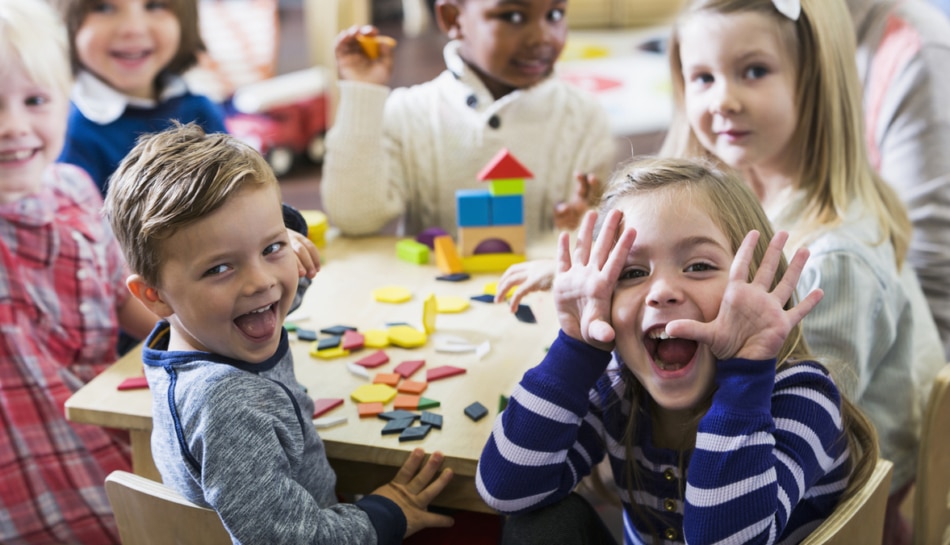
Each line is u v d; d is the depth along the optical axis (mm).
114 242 1523
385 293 1325
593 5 4312
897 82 1672
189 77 3412
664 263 902
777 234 867
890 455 1327
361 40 1490
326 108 3457
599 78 3621
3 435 1372
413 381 1100
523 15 1511
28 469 1386
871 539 923
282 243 937
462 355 1167
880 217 1309
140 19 1694
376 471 1065
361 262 1458
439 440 1003
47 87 1361
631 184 955
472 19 1536
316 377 1121
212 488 867
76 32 1677
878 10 1701
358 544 926
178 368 929
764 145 1307
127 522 952
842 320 1191
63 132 1421
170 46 1760
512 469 938
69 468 1396
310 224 1473
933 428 1053
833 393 949
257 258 908
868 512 895
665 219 906
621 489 1045
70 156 1730
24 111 1351
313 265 1126
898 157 1700
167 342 1008
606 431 1027
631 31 4316
